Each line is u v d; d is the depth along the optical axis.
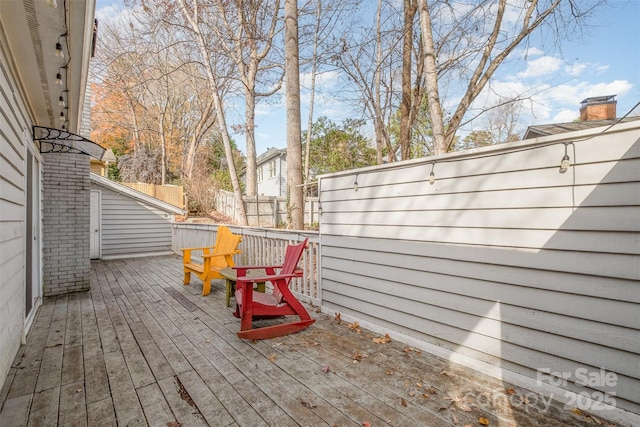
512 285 2.18
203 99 19.08
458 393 2.08
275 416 1.86
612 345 1.78
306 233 4.10
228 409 1.93
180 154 21.45
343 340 2.96
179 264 7.53
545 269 2.03
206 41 8.93
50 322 3.55
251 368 2.44
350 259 3.44
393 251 2.98
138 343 2.94
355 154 17.19
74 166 5.02
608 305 1.80
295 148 6.19
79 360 2.61
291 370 2.40
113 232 8.49
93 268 6.99
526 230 2.11
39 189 4.43
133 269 6.87
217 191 16.39
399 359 2.57
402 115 7.74
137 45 10.94
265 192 23.48
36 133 4.20
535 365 2.07
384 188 3.06
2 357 2.23
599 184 1.82
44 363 2.56
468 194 2.42
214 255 4.72
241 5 8.75
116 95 18.14
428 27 5.21
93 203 8.20
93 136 19.36
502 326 2.23
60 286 4.80
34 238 4.01
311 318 3.39
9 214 2.47
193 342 2.95
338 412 1.89
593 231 1.84
